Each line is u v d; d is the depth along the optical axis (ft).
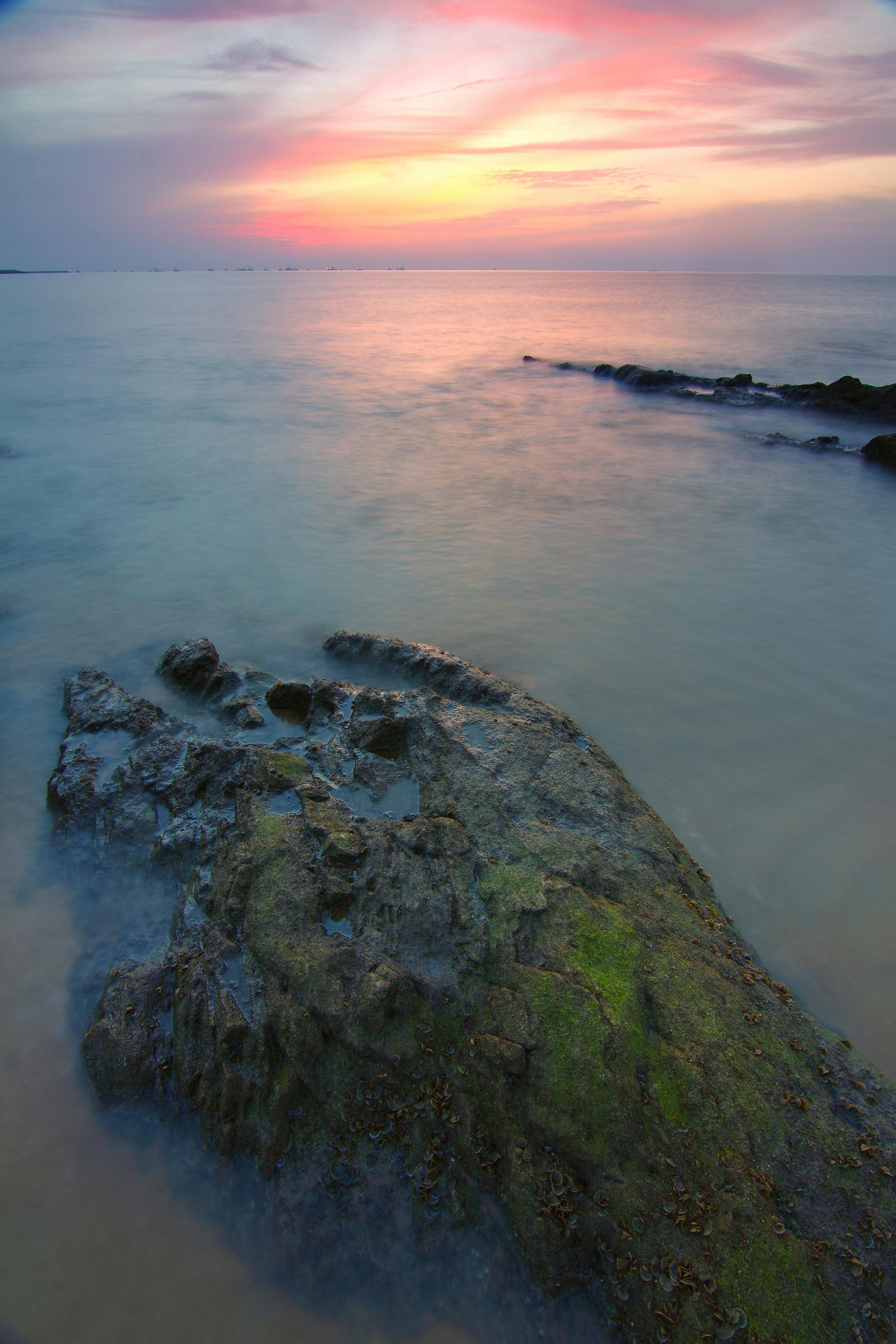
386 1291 12.82
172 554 43.86
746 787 25.05
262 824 18.90
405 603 37.76
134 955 18.16
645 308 287.48
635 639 34.55
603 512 53.16
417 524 49.73
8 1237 13.39
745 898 20.70
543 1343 12.21
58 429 75.72
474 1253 13.00
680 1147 13.25
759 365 134.31
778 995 16.89
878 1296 11.93
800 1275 12.02
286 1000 15.14
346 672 30.50
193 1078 15.03
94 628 34.78
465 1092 14.14
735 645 34.32
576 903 17.03
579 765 22.38
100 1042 15.72
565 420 88.28
